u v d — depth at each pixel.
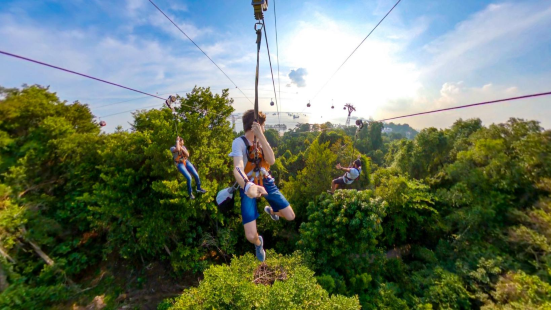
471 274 13.61
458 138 27.12
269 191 2.59
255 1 2.57
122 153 13.29
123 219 12.64
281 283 9.10
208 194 13.08
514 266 13.41
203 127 14.36
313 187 17.14
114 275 14.36
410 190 18.27
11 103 14.79
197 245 14.52
